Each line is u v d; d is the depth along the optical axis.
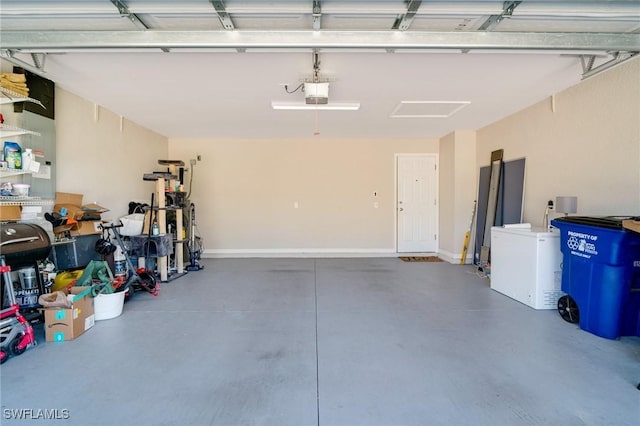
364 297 4.14
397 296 4.18
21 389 2.12
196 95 4.29
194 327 3.18
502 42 2.57
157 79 3.72
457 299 4.05
